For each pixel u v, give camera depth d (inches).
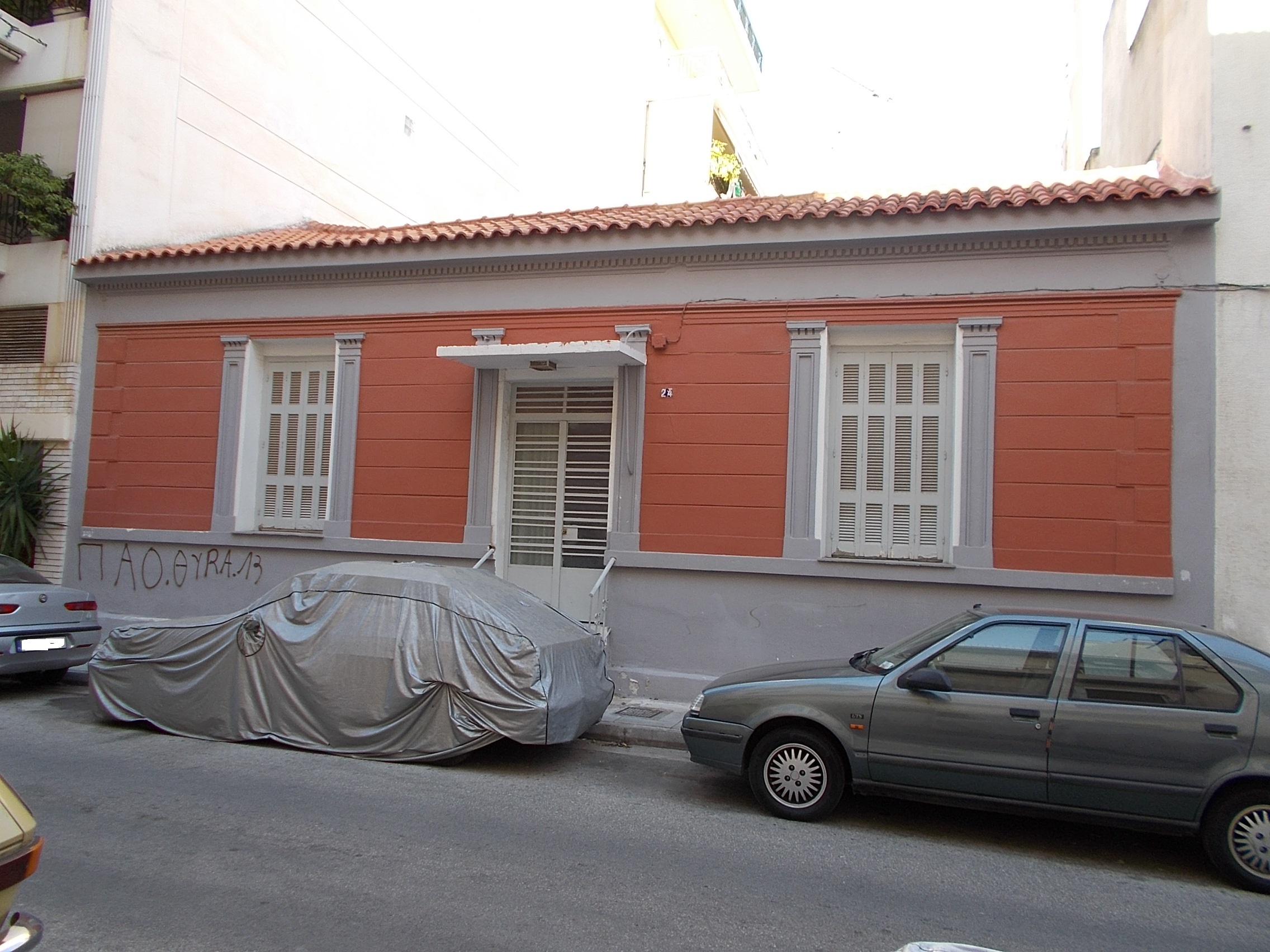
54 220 495.5
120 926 168.1
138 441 479.2
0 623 352.8
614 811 251.4
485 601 306.3
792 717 249.0
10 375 502.6
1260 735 212.7
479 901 185.2
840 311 375.9
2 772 266.1
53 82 500.7
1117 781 220.5
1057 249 351.9
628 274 406.0
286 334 460.1
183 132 524.4
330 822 230.7
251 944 162.6
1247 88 336.5
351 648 299.6
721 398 388.5
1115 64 524.1
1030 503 348.2
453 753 286.4
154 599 468.4
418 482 432.1
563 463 429.7
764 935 174.6
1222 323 333.1
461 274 431.5
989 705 232.2
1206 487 330.3
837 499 382.9
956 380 361.7
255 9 568.4
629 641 392.8
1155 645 229.3
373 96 668.7
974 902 197.2
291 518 464.4
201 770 272.7
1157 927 187.8
